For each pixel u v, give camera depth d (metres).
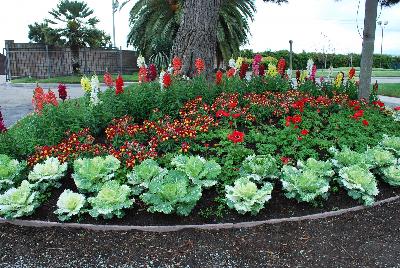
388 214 4.16
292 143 5.21
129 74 27.77
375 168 4.88
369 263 3.33
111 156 4.41
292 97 6.82
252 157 4.52
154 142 4.90
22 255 3.41
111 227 3.74
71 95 15.48
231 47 20.19
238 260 3.34
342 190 4.54
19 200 3.83
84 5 27.08
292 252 3.46
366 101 7.79
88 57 27.78
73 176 4.20
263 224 3.86
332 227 3.87
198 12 8.02
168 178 4.06
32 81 22.61
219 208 4.03
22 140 5.08
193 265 3.27
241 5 19.59
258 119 6.05
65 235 3.68
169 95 6.11
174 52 8.38
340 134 5.69
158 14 19.38
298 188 4.09
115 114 5.85
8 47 26.02
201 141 5.26
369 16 7.87
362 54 8.12
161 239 3.61
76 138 4.98
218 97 6.57
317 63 34.16
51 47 26.98
